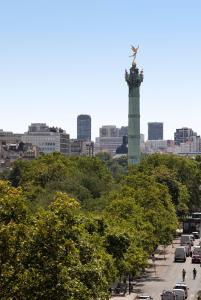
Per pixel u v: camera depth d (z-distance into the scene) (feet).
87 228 498.69
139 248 570.87
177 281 645.10
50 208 266.98
